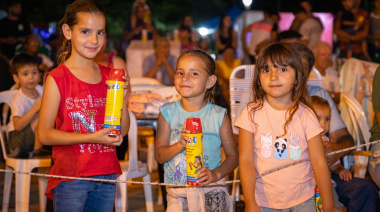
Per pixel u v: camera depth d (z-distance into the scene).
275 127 2.64
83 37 2.56
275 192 2.62
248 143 2.66
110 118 2.46
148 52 8.20
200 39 12.91
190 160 2.53
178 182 2.82
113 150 2.72
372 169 3.55
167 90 5.07
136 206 4.68
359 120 4.23
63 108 2.59
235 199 3.85
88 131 2.61
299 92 2.65
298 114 2.65
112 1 19.45
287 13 11.16
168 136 2.92
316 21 8.97
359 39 8.82
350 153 3.76
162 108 2.93
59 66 2.65
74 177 2.50
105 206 2.71
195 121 2.54
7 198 4.25
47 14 19.23
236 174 3.75
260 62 2.63
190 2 21.25
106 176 2.70
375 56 8.84
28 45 8.02
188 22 10.02
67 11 2.61
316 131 2.62
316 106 3.40
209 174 2.60
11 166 4.06
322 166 2.60
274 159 2.63
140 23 9.62
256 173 2.68
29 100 4.38
